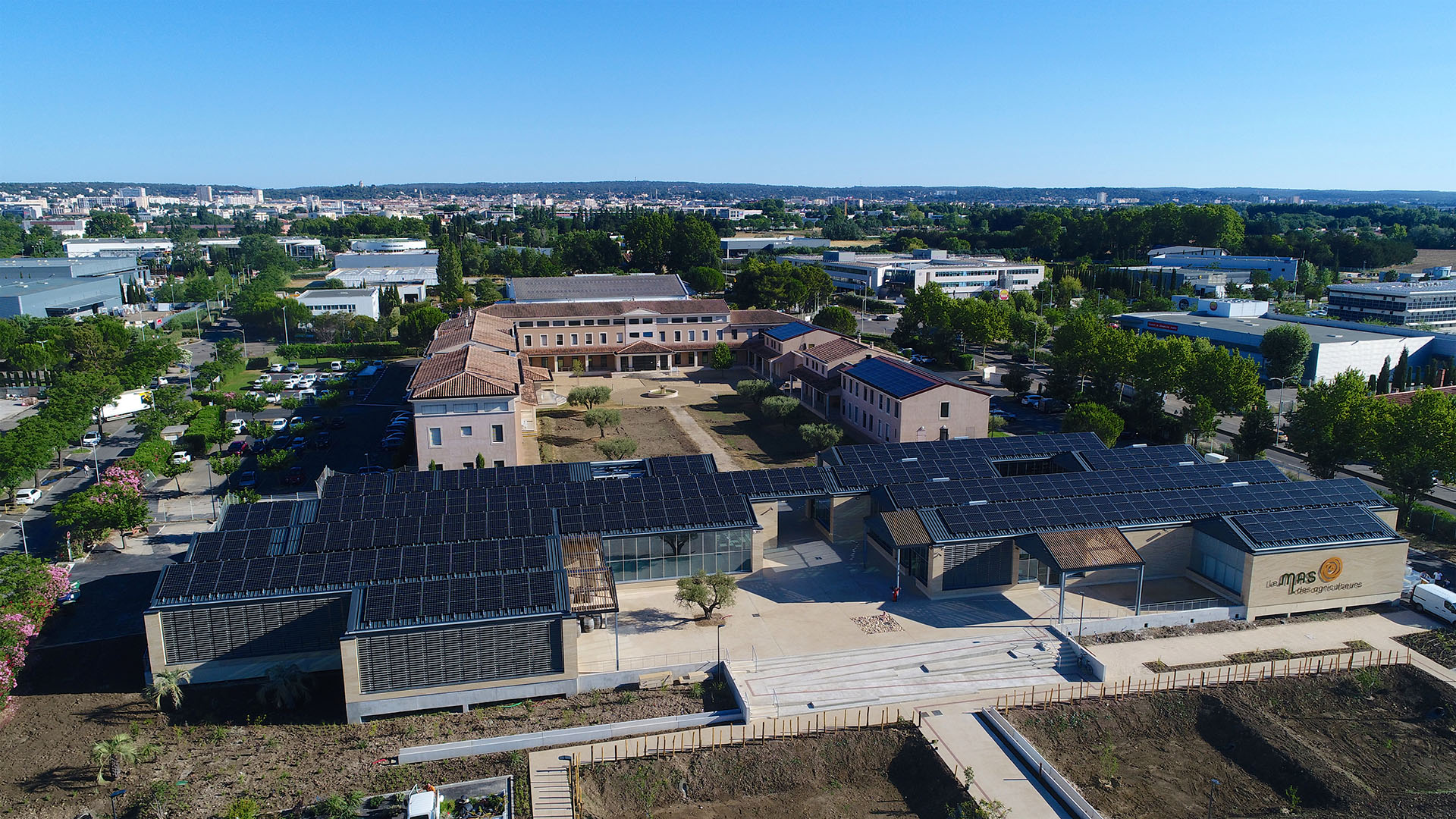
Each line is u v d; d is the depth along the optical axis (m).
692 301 155.38
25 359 130.75
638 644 53.59
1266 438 89.69
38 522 76.88
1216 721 48.00
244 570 50.84
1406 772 44.00
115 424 111.81
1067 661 52.59
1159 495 64.88
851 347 119.75
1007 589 61.16
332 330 170.62
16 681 50.28
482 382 84.12
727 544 62.50
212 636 49.22
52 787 41.41
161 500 81.50
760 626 56.06
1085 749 46.03
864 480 69.25
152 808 39.59
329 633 50.59
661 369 149.38
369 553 53.44
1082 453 76.75
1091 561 56.12
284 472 88.69
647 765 43.31
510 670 47.94
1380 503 65.06
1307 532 59.38
